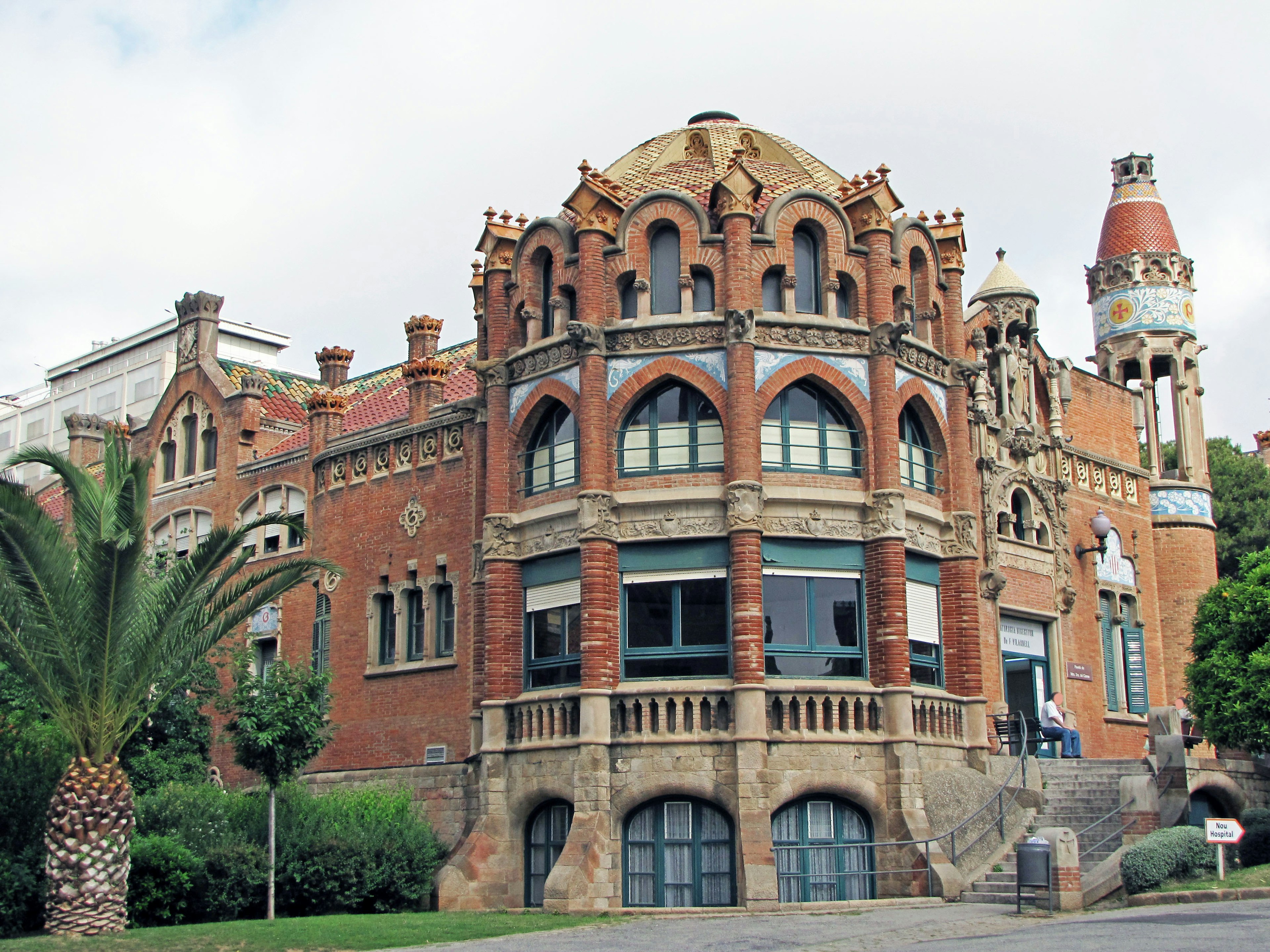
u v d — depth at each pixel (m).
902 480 32.66
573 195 32.19
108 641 24.12
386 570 38.44
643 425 31.45
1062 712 37.62
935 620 32.97
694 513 30.48
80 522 24.69
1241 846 30.23
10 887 24.55
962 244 35.09
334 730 36.88
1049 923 22.72
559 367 32.25
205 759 37.88
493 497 33.00
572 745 29.92
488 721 31.73
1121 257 46.53
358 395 48.56
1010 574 37.28
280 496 43.41
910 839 28.81
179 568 25.14
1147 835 28.22
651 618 30.55
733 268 30.97
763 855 27.66
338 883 29.00
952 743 31.78
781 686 29.52
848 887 29.30
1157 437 45.47
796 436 31.31
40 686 24.38
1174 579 44.16
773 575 30.47
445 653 36.69
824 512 30.81
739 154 31.56
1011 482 37.97
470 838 31.03
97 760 24.33
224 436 46.38
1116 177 48.31
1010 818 30.33
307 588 41.62
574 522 31.42
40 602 23.83
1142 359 45.69
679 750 29.25
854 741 29.62
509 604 32.47
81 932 23.52
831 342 31.50
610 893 28.55
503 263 34.53
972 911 25.27
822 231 32.19
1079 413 42.19
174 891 26.38
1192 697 34.47
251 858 27.81
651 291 31.80
